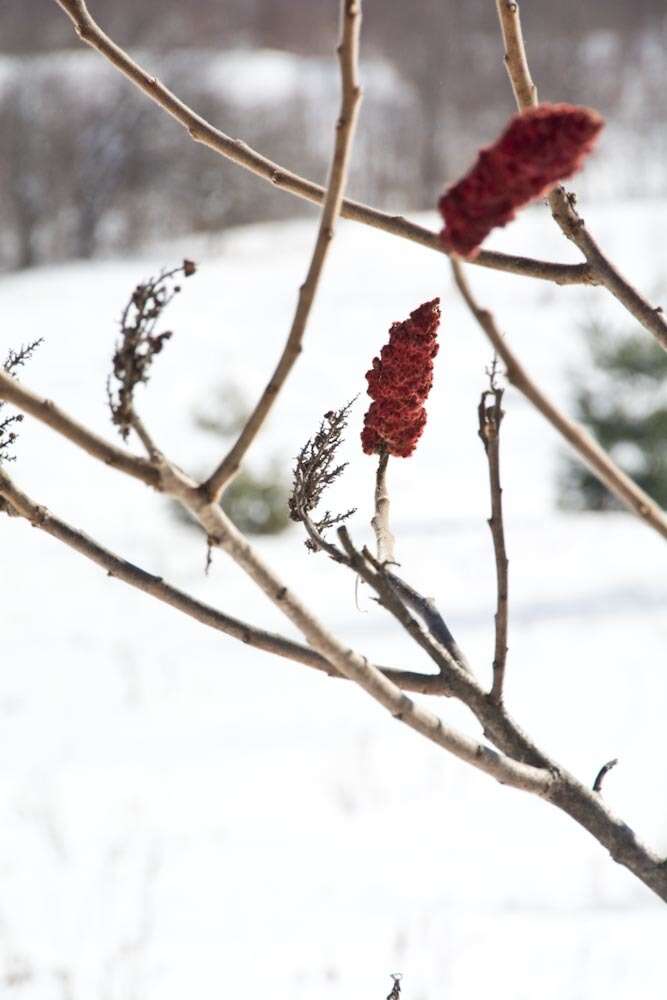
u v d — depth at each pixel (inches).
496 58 2682.1
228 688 478.3
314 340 1339.8
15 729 443.2
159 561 670.5
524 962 267.6
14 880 312.2
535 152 48.1
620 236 1579.7
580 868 321.1
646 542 662.5
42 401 54.2
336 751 408.2
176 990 256.5
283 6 3203.7
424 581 609.9
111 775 391.9
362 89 56.1
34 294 1704.0
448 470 885.2
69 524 69.2
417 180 2667.3
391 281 1541.6
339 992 258.4
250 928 289.0
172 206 2503.7
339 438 73.1
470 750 63.0
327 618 552.4
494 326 49.9
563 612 544.1
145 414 1070.4
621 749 388.2
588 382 700.7
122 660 516.7
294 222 2449.6
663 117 2620.6
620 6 2758.4
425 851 332.2
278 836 342.3
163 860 325.4
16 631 566.6
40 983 255.6
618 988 249.9
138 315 55.2
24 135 2524.6
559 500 763.4
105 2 2655.0
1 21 2637.8
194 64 2645.2
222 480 56.3
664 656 476.7
